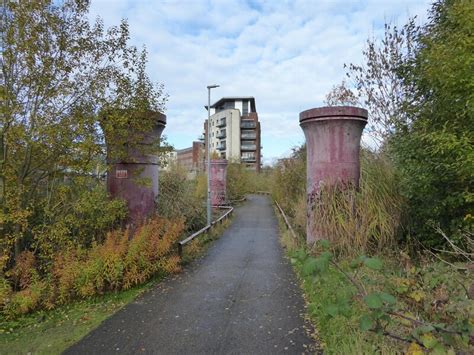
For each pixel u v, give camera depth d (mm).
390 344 3131
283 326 4359
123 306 5289
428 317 3404
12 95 6035
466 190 5262
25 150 6477
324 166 7320
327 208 6988
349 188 7160
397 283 4008
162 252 6934
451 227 5773
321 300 4629
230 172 28953
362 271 5043
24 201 6824
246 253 9336
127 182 8281
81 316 5008
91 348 3918
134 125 7609
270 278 6727
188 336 4148
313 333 4113
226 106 78062
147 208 8602
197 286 6258
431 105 5824
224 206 21766
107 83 7148
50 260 6504
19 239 6574
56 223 6730
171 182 12922
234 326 4410
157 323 4578
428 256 6082
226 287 6172
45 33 6301
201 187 20953
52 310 5363
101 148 7168
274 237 12164
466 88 4699
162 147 8500
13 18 6082
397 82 10883
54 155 6707
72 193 7324
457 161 4918
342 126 7191
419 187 6027
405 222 6965
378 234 6758
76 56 6691
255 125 72812
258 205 26938
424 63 5578
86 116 6812
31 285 5609
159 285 6379
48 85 6375
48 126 6277
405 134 6602
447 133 4977
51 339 4258
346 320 3730
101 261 5859
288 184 17766
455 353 2549
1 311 5195
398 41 11023
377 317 2586
